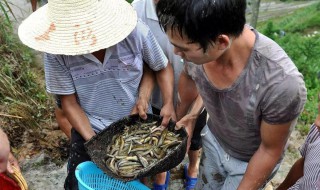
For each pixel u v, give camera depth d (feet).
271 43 6.40
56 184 11.59
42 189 11.44
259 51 6.32
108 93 8.83
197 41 5.83
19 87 13.39
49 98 13.93
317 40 25.85
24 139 12.75
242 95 6.77
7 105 12.82
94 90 8.72
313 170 6.98
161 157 8.39
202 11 5.55
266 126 6.88
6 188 7.22
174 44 6.10
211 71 6.98
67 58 8.18
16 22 16.90
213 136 8.86
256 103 6.69
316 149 7.18
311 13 40.16
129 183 8.82
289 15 40.70
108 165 8.21
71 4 7.66
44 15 8.20
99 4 7.97
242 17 5.90
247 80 6.57
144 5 9.43
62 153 12.41
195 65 7.29
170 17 5.77
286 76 6.16
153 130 8.91
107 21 7.93
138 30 8.50
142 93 9.36
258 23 38.78
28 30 8.16
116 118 9.29
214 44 5.95
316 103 16.10
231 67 6.63
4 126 12.69
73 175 9.20
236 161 8.56
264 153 7.36
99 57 8.27
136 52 8.57
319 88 18.62
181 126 8.78
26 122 12.78
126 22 8.13
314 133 7.48
